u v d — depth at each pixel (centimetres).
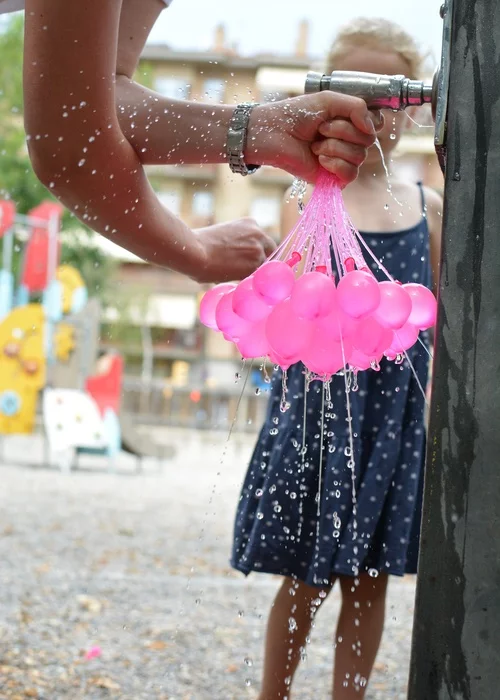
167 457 1144
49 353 1260
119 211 165
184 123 158
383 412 214
